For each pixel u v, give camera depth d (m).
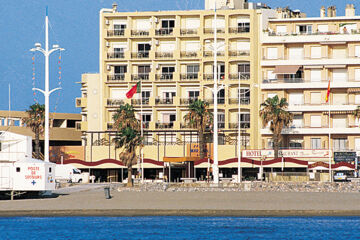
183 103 172.75
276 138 157.12
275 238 70.38
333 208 85.38
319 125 165.38
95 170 166.75
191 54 173.50
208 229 75.88
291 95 168.38
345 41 165.38
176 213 86.31
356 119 163.38
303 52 168.25
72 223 81.50
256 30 170.12
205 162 149.38
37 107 169.00
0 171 97.00
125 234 73.56
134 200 94.12
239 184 105.31
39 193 102.12
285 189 104.00
